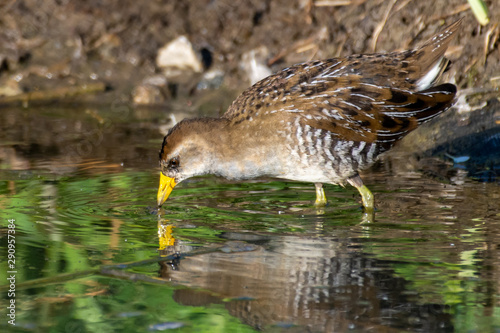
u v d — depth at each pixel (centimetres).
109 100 1462
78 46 1563
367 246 798
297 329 630
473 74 1260
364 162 955
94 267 755
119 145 1232
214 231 859
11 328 645
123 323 652
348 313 651
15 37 1577
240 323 643
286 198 1001
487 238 812
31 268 751
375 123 931
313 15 1481
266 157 945
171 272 741
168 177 970
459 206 927
